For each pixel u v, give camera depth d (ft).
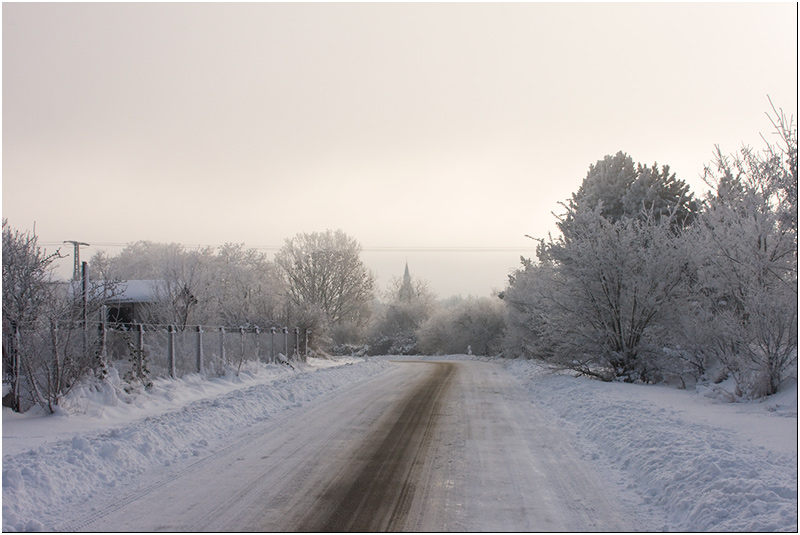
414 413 48.03
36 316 42.11
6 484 23.08
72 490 24.61
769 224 48.80
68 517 21.65
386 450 33.09
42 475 24.48
